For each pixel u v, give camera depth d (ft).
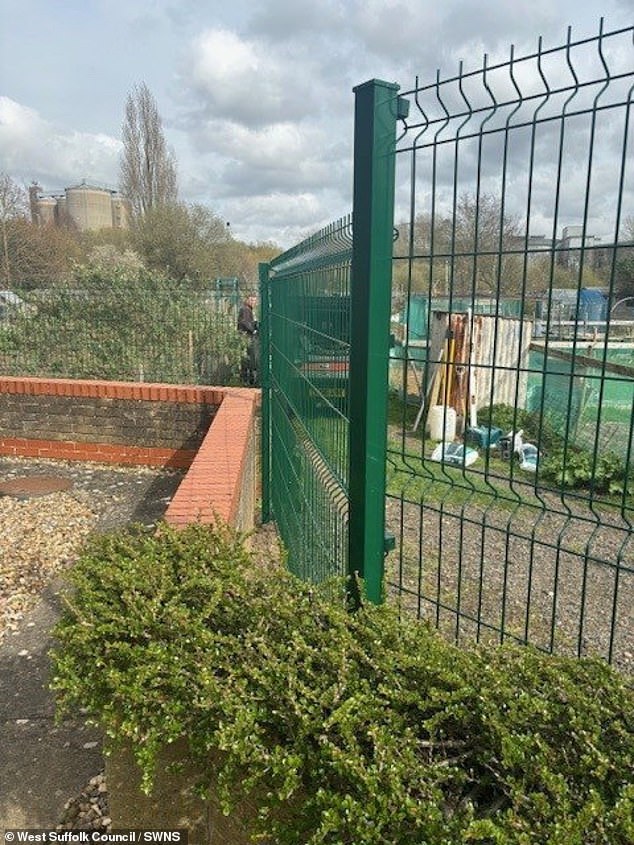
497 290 6.02
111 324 34.68
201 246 86.33
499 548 17.16
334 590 6.84
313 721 4.93
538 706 4.78
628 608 14.05
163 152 124.16
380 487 7.31
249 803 5.42
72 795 8.38
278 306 16.61
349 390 7.29
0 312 34.17
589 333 15.71
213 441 15.24
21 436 24.54
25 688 10.65
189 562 7.45
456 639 6.95
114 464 24.08
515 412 6.37
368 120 6.55
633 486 21.56
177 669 5.64
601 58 4.84
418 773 4.44
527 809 4.11
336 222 8.26
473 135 5.81
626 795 3.96
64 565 15.55
